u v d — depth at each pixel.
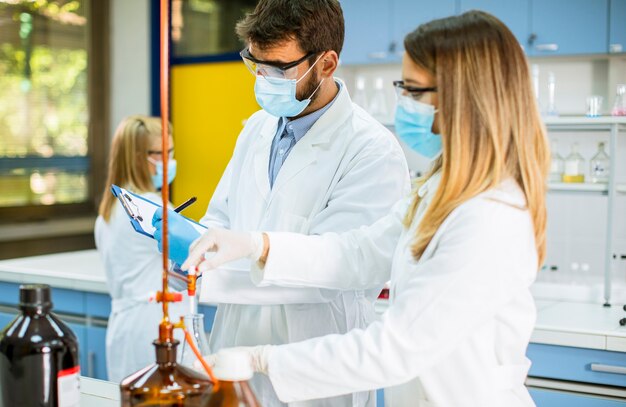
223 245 1.31
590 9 3.01
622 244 3.15
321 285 1.41
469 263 1.07
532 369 2.50
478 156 1.10
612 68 3.19
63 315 3.36
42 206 4.64
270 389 1.60
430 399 1.19
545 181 1.14
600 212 3.19
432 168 1.29
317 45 1.54
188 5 4.62
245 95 4.44
